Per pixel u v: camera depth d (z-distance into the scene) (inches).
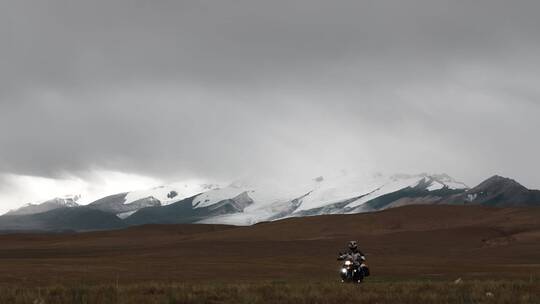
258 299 1042.1
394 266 3769.7
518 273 2869.1
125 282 2085.4
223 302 1037.8
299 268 3393.2
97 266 3240.7
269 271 3088.1
